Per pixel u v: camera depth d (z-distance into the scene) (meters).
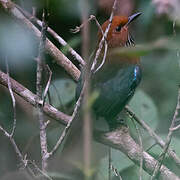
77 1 10.98
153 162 8.62
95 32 12.25
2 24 10.37
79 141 9.32
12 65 11.66
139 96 10.31
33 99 9.16
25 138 11.56
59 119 9.10
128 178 8.91
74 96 10.63
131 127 9.71
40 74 7.50
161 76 12.59
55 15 11.86
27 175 7.69
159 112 12.04
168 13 11.34
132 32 13.41
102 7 12.37
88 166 6.16
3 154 11.59
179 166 8.91
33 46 10.46
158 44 4.79
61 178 9.31
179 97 7.31
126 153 8.79
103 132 9.06
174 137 9.29
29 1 10.48
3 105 11.90
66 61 10.32
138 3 13.02
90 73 7.06
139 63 10.93
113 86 9.88
